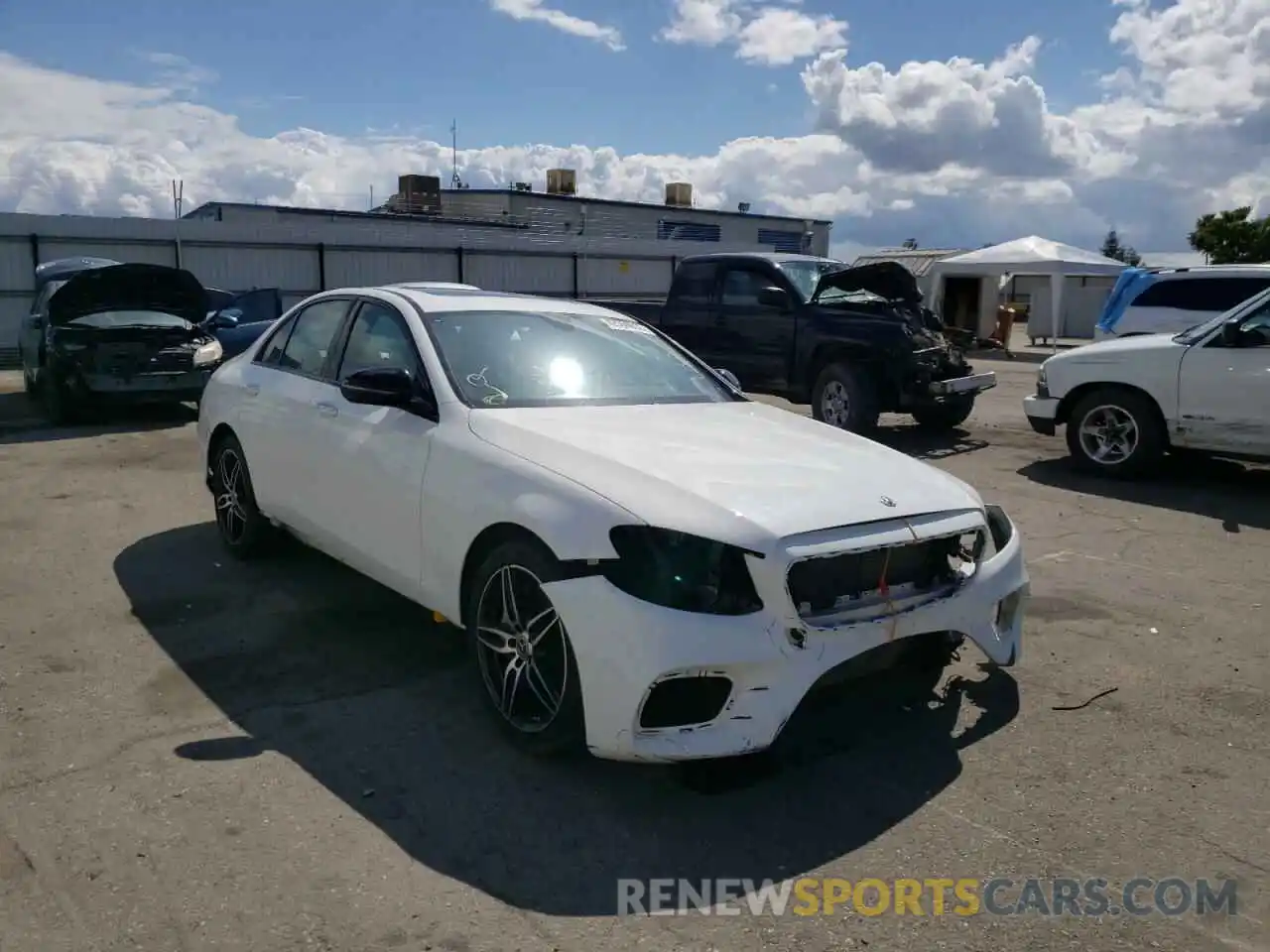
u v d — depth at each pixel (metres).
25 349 13.10
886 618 3.46
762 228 46.78
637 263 34.47
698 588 3.23
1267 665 4.67
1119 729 4.00
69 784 3.47
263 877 2.97
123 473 8.82
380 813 3.33
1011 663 3.99
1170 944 2.75
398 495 4.30
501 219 37.94
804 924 2.81
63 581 5.67
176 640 4.81
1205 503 8.02
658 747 3.20
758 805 3.42
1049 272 24.27
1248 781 3.60
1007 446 10.64
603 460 3.67
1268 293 8.32
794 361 11.12
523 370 4.61
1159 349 8.59
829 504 3.50
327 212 33.47
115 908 2.81
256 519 5.78
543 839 3.20
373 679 4.38
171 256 24.91
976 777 3.61
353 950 2.66
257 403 5.58
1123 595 5.68
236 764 3.64
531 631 3.64
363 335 5.05
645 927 2.78
